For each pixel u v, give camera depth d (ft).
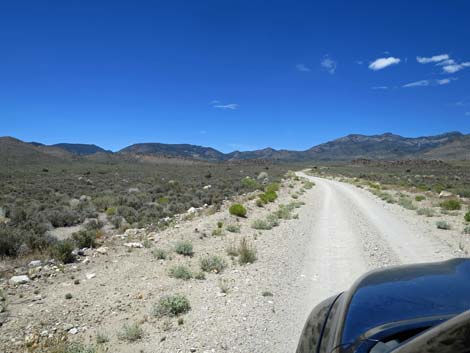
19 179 169.58
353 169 479.82
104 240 43.14
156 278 27.32
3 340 17.57
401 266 11.92
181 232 45.50
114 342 17.39
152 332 18.39
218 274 28.71
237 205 63.52
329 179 254.47
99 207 83.41
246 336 17.89
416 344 6.56
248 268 30.45
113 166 376.68
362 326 8.41
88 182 164.45
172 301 21.11
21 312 20.83
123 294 23.82
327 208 77.36
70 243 35.09
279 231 49.26
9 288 24.93
